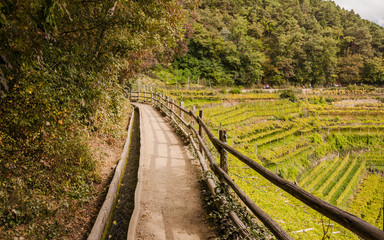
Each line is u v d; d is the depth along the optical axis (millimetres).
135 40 5922
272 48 66938
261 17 80000
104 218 2852
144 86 26516
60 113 3572
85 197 3402
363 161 35438
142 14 4723
